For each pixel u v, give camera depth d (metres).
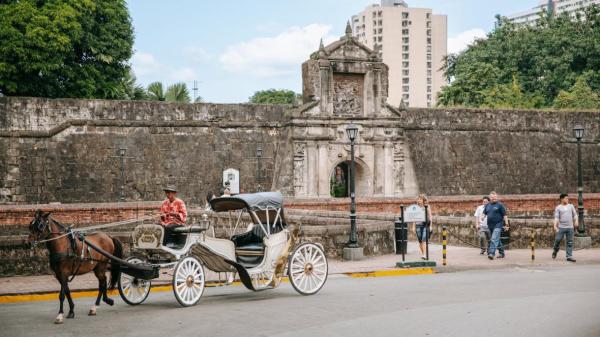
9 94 45.19
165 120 42.44
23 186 39.41
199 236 15.79
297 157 42.69
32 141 39.84
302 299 16.08
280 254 16.59
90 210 33.69
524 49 70.38
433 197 40.72
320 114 43.19
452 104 67.38
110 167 41.03
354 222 23.47
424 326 12.72
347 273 20.31
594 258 23.73
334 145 43.66
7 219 32.16
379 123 44.47
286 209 35.53
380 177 44.50
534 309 14.23
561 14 74.06
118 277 15.24
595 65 68.69
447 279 19.42
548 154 50.06
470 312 13.98
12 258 19.80
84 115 40.94
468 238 28.52
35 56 41.69
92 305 15.86
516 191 48.88
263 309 14.78
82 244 14.49
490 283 18.34
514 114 49.66
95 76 47.66
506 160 48.94
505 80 70.31
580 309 14.21
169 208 16.59
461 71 73.25
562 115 50.84
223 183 42.38
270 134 44.38
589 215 43.75
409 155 45.81
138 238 15.74
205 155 42.91
